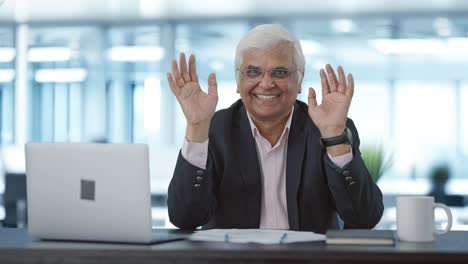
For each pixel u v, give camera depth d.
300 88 2.53
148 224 1.84
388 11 9.26
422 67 10.46
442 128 10.62
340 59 10.32
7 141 10.36
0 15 9.56
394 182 8.38
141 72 10.34
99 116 10.41
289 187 2.45
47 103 10.41
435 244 1.82
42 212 1.97
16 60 10.33
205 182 2.23
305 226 2.45
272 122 2.50
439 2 8.77
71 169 1.92
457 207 7.24
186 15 9.66
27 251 1.75
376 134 10.65
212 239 1.92
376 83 10.62
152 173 9.05
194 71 2.23
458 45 9.95
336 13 9.41
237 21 9.88
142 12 9.49
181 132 10.29
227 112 2.57
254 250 1.67
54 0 8.80
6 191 5.81
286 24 9.88
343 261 1.65
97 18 9.81
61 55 10.36
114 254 1.71
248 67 2.45
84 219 1.91
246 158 2.48
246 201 2.46
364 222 2.27
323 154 2.26
